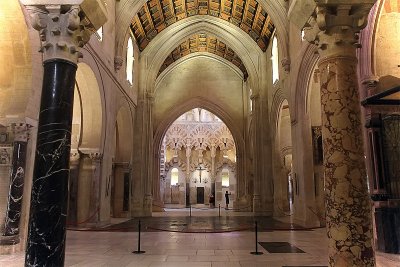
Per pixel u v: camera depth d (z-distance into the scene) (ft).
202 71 87.97
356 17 16.80
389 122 26.22
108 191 45.93
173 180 118.32
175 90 86.99
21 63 27.40
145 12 59.21
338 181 15.69
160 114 85.61
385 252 24.71
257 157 66.80
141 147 65.00
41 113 17.13
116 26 49.98
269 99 65.26
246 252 25.11
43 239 15.67
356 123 16.26
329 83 16.80
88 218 40.29
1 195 26.27
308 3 17.01
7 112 26.48
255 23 64.44
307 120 44.45
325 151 16.56
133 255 24.04
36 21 17.58
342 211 15.35
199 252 25.16
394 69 28.37
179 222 50.19
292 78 48.06
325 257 23.18
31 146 26.78
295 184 46.70
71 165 42.63
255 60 69.51
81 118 42.86
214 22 69.00
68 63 17.74
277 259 22.56
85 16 18.10
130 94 59.93
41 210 15.98
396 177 25.40
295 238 32.65
